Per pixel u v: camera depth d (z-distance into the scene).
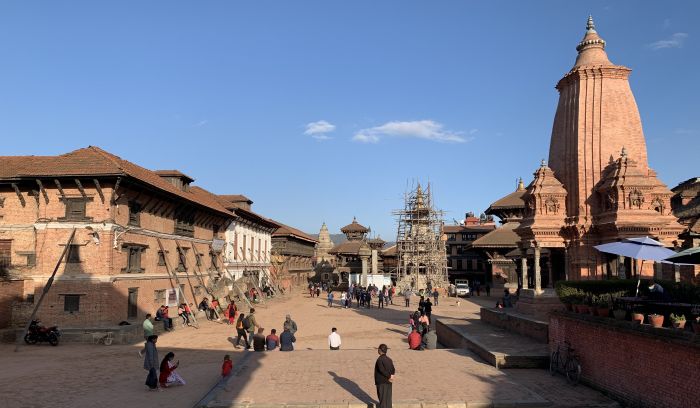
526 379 17.41
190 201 39.91
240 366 19.25
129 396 15.80
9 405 14.76
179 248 40.47
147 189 33.44
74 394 16.03
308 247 100.00
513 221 73.56
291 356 21.38
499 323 27.94
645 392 13.37
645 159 28.92
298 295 72.81
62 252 29.48
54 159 30.97
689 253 14.18
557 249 31.11
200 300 44.38
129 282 31.83
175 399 15.41
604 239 27.69
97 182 29.34
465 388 15.67
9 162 32.72
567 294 18.45
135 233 33.06
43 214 29.97
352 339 29.36
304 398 14.77
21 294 29.33
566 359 17.39
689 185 49.91
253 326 25.66
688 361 11.82
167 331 32.22
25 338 26.50
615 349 14.80
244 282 54.31
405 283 73.44
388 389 13.16
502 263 71.44
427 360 20.30
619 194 26.77
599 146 28.77
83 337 27.06
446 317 37.91
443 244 77.50
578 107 29.47
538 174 30.14
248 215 59.38
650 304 15.49
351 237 111.62
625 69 29.31
